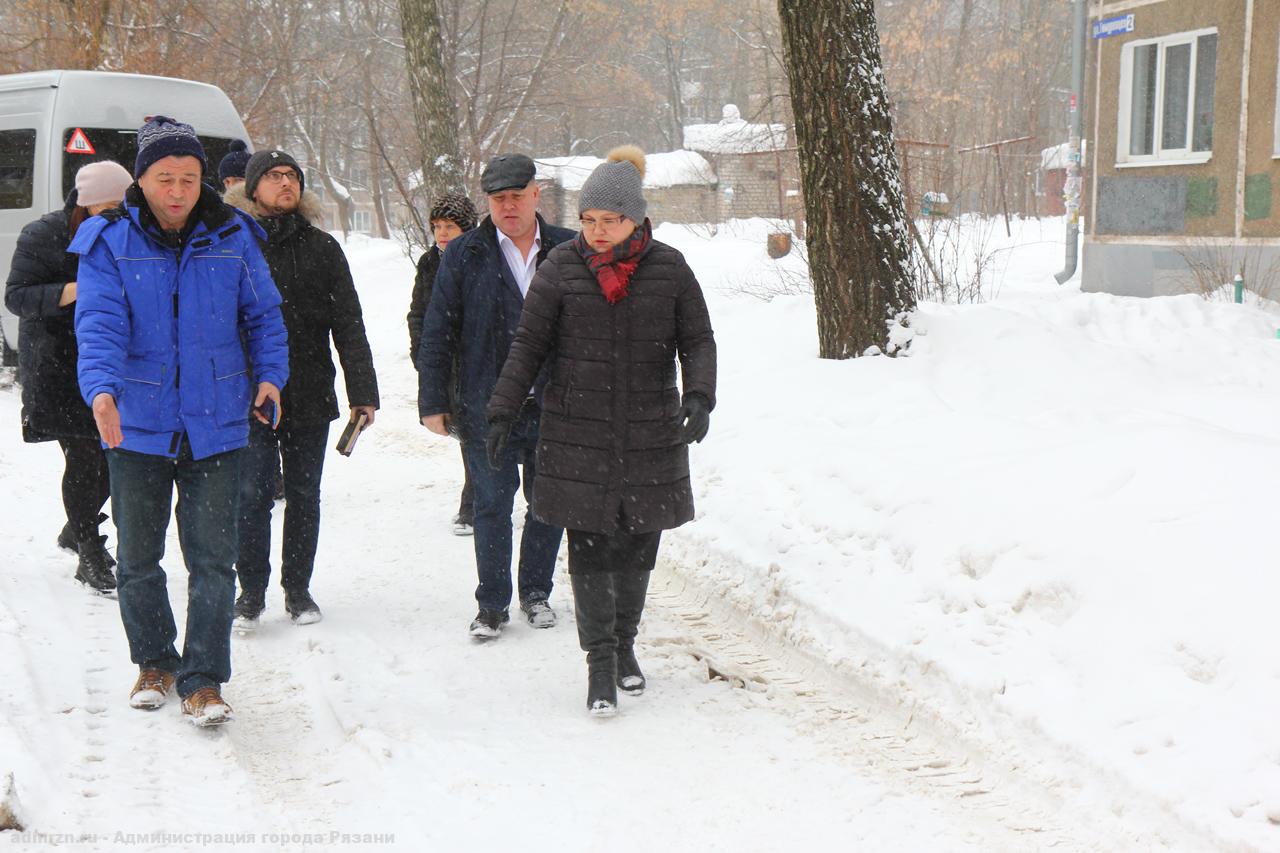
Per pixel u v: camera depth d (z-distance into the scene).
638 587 7.03
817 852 5.18
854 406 11.23
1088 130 24.64
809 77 12.41
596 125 89.06
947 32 70.75
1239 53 21.31
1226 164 21.62
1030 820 5.44
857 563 8.08
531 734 6.50
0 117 17.31
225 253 6.39
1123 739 5.60
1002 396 11.31
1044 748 5.84
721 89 103.50
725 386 12.77
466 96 38.91
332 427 15.93
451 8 38.72
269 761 6.16
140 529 6.44
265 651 7.84
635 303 6.68
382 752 6.19
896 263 12.63
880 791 5.75
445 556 10.13
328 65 63.00
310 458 8.29
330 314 8.23
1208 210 22.06
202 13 35.78
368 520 11.29
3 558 9.15
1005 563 7.23
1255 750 5.22
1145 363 12.33
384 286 32.78
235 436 6.44
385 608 8.77
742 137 41.03
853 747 6.29
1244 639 5.86
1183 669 5.91
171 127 6.13
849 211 12.50
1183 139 22.78
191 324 6.25
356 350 8.26
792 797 5.71
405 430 15.60
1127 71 23.55
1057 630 6.57
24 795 5.15
